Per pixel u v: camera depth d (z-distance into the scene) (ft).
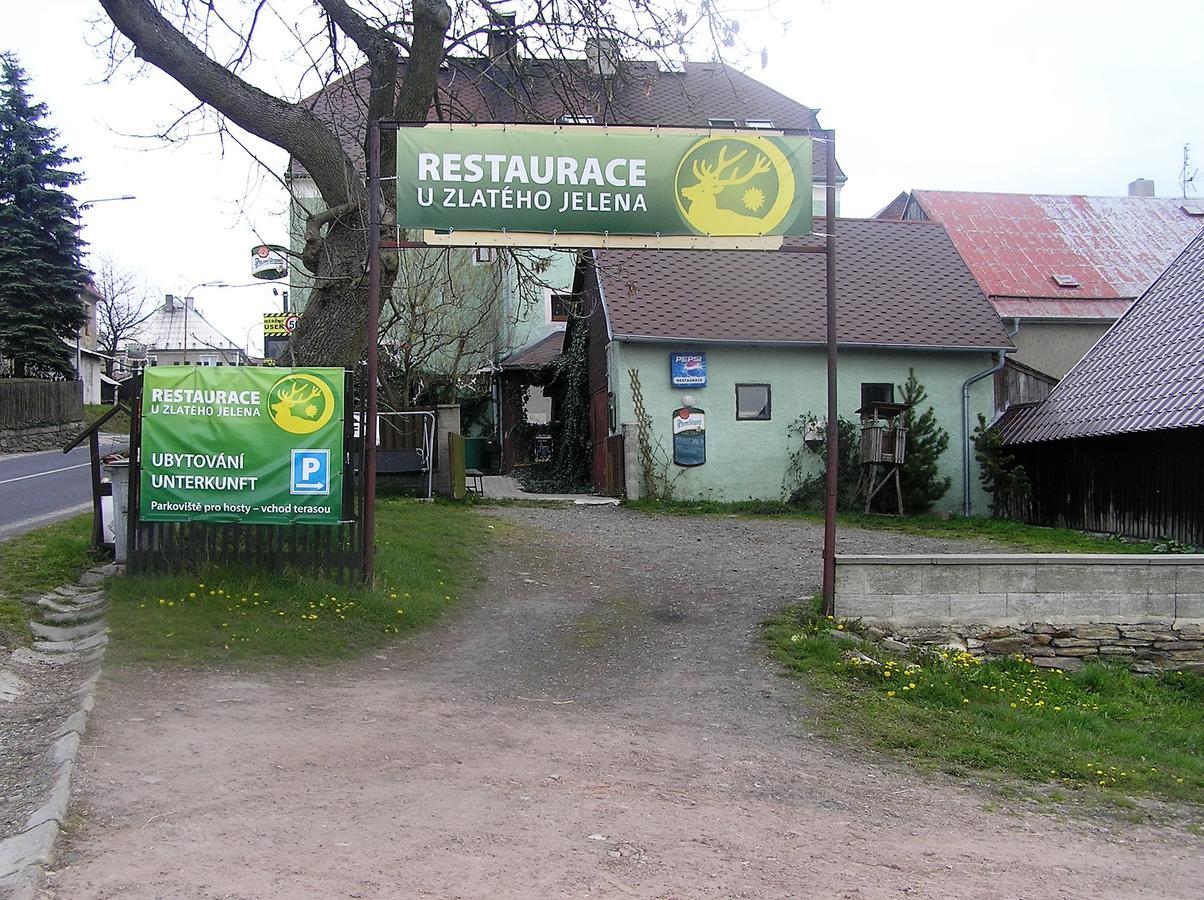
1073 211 100.94
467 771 20.11
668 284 72.43
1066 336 86.94
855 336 69.77
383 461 63.41
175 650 27.68
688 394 68.69
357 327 40.63
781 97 103.45
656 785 20.44
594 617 36.68
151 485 33.42
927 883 16.31
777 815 19.33
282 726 22.29
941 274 78.07
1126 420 58.49
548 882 14.69
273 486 33.71
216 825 15.90
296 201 41.81
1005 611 35.45
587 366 80.43
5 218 116.67
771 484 69.31
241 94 38.78
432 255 85.05
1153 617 36.09
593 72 41.34
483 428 104.17
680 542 52.44
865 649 32.99
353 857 14.98
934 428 70.33
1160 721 31.53
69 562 36.37
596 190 33.60
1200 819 22.43
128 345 229.04
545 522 56.85
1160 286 69.87
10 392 107.04
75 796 16.71
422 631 33.35
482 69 42.68
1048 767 24.97
